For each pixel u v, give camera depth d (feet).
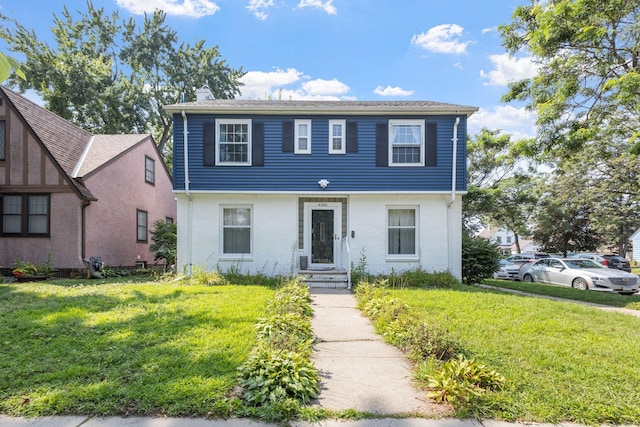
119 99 83.87
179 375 12.28
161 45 100.99
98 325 18.37
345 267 39.83
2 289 30.22
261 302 24.44
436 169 39.70
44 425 9.66
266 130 39.99
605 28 34.35
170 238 50.34
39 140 42.88
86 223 44.04
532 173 70.44
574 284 45.98
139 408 10.36
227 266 40.16
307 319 21.62
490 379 11.91
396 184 39.68
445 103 43.91
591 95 39.32
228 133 40.16
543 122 38.78
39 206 43.21
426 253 40.22
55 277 42.24
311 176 39.75
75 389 11.27
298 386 11.16
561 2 35.12
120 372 12.64
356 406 10.92
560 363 14.11
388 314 20.58
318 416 10.28
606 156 58.44
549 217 94.32
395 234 40.96
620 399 11.23
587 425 10.06
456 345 15.10
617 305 32.22
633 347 16.51
